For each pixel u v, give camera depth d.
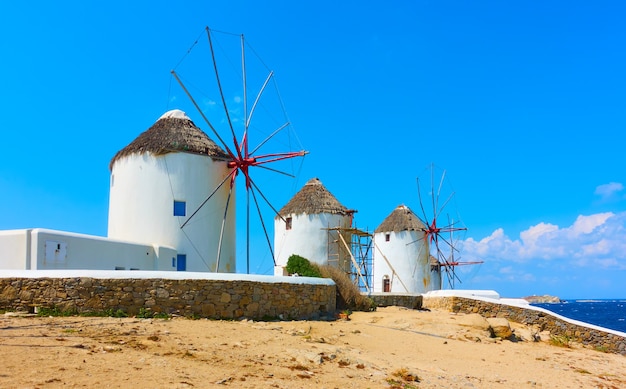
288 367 10.94
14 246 17.14
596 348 23.14
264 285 17.62
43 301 14.57
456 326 19.66
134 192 23.66
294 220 34.94
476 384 12.27
